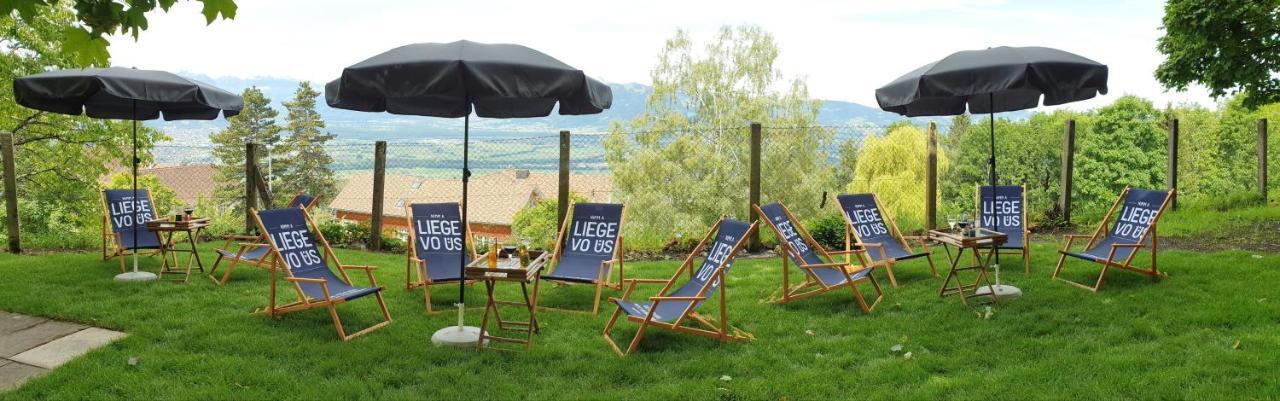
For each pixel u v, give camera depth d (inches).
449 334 207.3
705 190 1046.4
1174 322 209.8
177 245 385.1
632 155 1094.4
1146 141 1130.0
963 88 228.8
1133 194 284.4
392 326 221.1
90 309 232.8
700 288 221.8
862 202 310.2
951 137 1333.7
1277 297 228.8
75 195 786.8
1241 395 152.9
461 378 175.8
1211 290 244.1
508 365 187.0
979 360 186.7
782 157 1078.4
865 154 1083.3
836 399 161.6
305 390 165.5
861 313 237.0
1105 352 186.4
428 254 270.8
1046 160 1227.2
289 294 262.2
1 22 632.4
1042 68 220.8
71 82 260.7
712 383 171.9
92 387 165.9
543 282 291.1
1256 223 404.5
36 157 764.0
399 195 470.0
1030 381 167.5
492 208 862.5
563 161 374.0
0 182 709.9
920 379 173.5
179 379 171.2
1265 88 423.5
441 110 250.2
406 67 175.0
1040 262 312.2
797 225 271.9
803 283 263.4
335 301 205.9
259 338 203.9
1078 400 155.0
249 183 426.0
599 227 279.3
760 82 1214.9
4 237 418.0
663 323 199.2
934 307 240.7
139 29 129.5
